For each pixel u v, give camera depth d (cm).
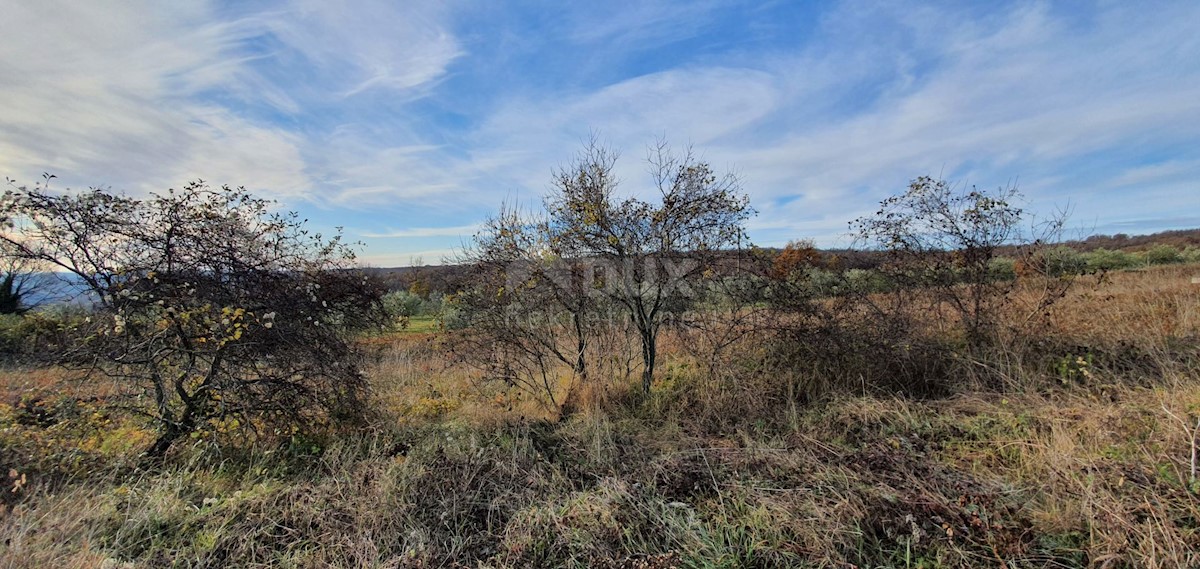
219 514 353
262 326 483
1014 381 534
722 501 346
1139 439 367
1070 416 425
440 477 396
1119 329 617
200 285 477
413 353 902
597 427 499
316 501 364
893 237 669
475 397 647
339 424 520
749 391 564
